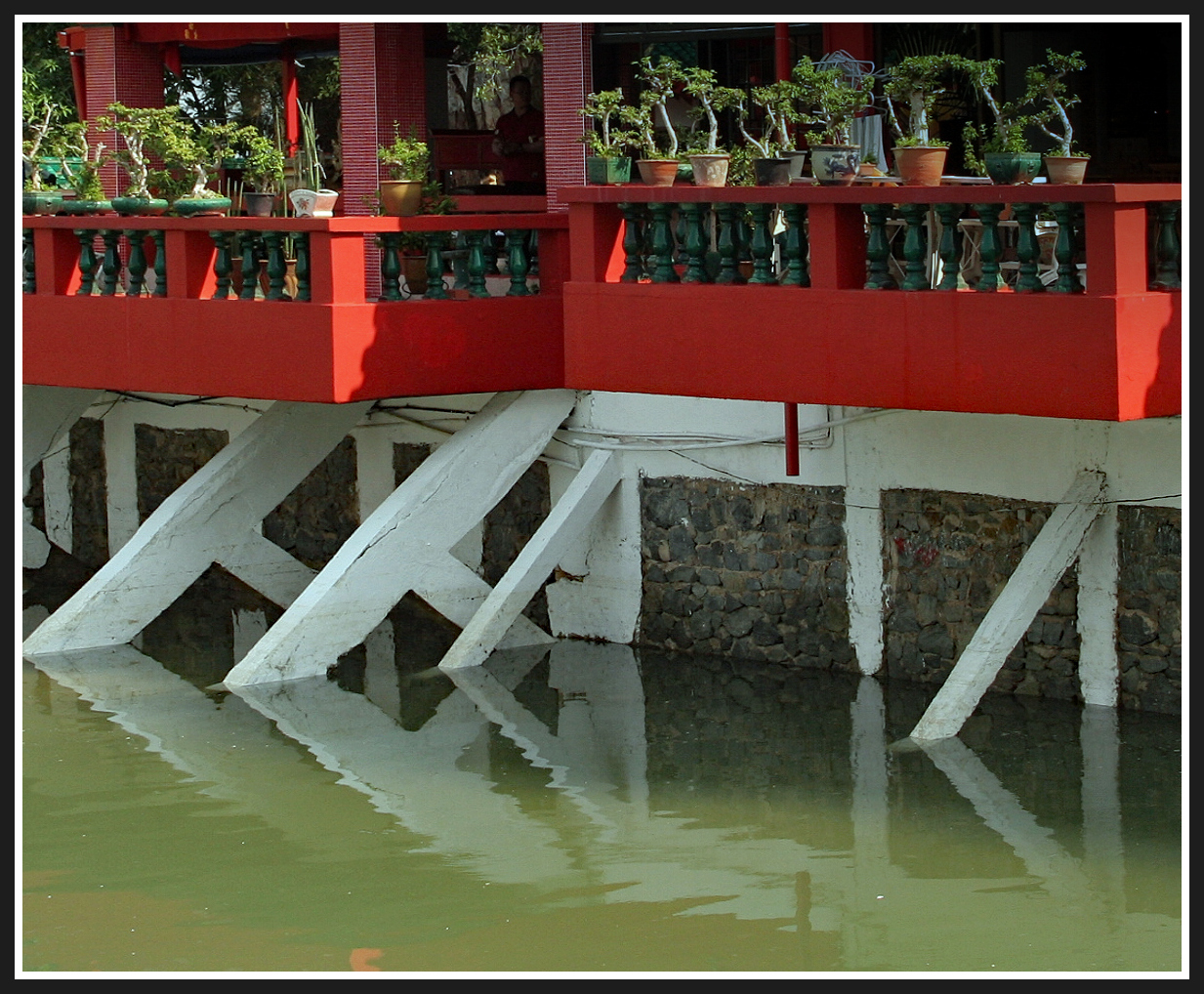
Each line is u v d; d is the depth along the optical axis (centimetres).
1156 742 1639
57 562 2812
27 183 2397
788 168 1697
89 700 1911
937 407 1541
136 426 2720
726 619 2045
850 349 1597
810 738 1706
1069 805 1492
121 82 2664
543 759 1677
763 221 1678
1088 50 2100
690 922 1277
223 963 1219
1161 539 1680
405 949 1238
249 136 2156
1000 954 1203
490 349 2022
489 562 2295
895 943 1225
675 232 1878
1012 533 1794
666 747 1700
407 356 1952
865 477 1897
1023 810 1484
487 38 2833
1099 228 1423
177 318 2053
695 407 2030
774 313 1652
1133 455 1683
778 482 1973
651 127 2064
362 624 2030
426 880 1377
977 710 1772
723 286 1697
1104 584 1727
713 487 2038
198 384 2038
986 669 1689
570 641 2186
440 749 1717
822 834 1447
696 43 2277
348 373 1902
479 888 1356
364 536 2025
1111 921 1256
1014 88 2119
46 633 2123
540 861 1408
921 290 1550
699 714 1814
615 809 1525
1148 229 1470
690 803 1538
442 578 2077
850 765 1620
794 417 1884
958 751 1639
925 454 1844
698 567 2062
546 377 2073
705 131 2266
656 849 1427
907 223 1565
